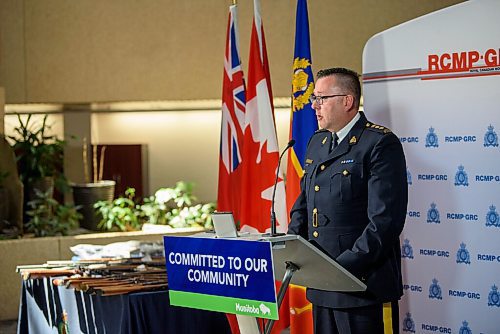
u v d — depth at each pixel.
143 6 7.73
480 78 4.44
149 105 8.20
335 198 3.72
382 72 4.71
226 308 3.09
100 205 7.53
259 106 5.12
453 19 4.49
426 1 7.84
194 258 3.19
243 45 7.73
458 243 4.55
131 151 8.39
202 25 7.78
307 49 4.98
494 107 4.41
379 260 3.64
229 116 5.35
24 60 7.68
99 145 8.38
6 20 7.63
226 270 3.08
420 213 4.66
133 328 4.01
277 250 3.16
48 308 4.84
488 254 4.47
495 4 4.38
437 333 4.66
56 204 7.51
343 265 3.43
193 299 3.21
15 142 8.03
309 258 3.11
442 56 4.53
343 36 7.79
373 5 7.81
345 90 3.75
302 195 4.00
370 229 3.50
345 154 3.73
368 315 3.64
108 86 7.74
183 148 8.55
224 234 3.17
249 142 5.11
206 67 7.80
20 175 7.61
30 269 4.74
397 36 4.66
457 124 4.52
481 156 4.46
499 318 4.47
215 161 8.53
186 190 7.94
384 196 3.54
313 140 4.00
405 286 4.73
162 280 4.25
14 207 7.35
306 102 4.93
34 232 7.41
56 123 8.36
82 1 7.69
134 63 7.75
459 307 4.58
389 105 4.70
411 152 4.65
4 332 6.52
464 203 4.52
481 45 4.43
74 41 7.70
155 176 8.54
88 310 4.35
